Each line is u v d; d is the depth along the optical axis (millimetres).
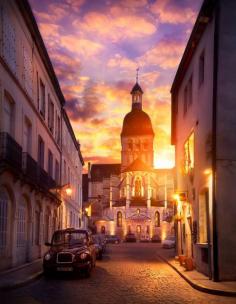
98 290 13555
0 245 17656
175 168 27609
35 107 23562
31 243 22734
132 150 115250
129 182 103688
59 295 12453
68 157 40750
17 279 15039
